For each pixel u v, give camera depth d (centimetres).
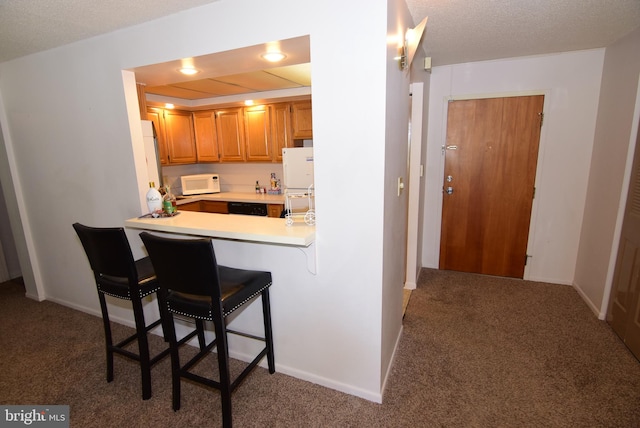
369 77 152
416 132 301
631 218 229
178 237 223
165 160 429
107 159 240
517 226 343
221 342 160
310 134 405
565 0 189
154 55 202
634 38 235
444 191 364
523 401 183
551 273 340
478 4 193
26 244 311
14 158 295
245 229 185
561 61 301
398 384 199
